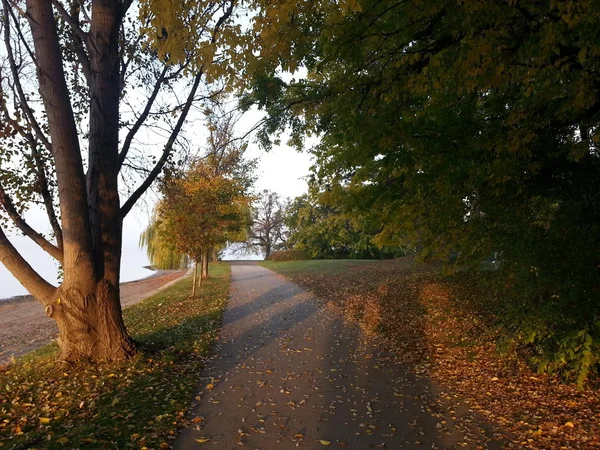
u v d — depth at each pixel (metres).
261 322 11.96
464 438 4.71
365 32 6.00
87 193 7.46
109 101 7.48
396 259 33.25
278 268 36.88
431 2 5.19
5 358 9.27
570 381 6.23
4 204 7.11
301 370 7.34
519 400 5.82
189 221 17.20
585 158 6.36
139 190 8.20
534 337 6.84
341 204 10.97
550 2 4.06
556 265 6.58
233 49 5.57
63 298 7.12
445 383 6.64
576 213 6.54
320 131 9.26
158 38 5.84
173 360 7.59
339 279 22.67
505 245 7.40
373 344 9.28
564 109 5.15
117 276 7.50
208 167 18.47
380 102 6.09
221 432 4.81
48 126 7.41
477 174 6.89
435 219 8.69
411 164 7.81
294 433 4.80
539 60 4.55
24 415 4.98
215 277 29.08
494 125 7.01
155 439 4.51
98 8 7.34
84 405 5.34
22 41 7.74
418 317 11.73
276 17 4.73
